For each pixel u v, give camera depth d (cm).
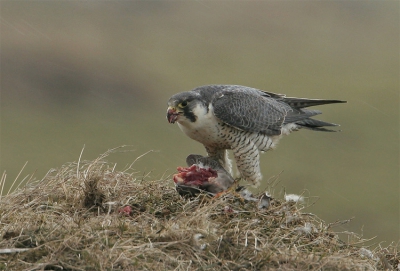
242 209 758
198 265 630
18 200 760
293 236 706
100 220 694
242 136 892
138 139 1928
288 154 1786
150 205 762
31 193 773
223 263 632
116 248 629
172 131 2008
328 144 1869
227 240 661
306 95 2294
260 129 904
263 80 2433
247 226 700
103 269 603
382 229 1418
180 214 723
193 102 858
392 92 2303
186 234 660
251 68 2553
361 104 2191
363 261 682
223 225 706
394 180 1642
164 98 2306
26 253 620
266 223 723
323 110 2128
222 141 890
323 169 1708
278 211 757
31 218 700
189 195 789
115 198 775
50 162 1777
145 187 809
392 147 1870
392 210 1512
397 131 1964
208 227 673
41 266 600
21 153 1830
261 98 922
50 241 633
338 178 1656
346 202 1541
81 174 797
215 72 2503
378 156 1819
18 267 603
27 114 2136
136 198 778
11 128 2012
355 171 1716
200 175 827
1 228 679
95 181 755
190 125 869
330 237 730
